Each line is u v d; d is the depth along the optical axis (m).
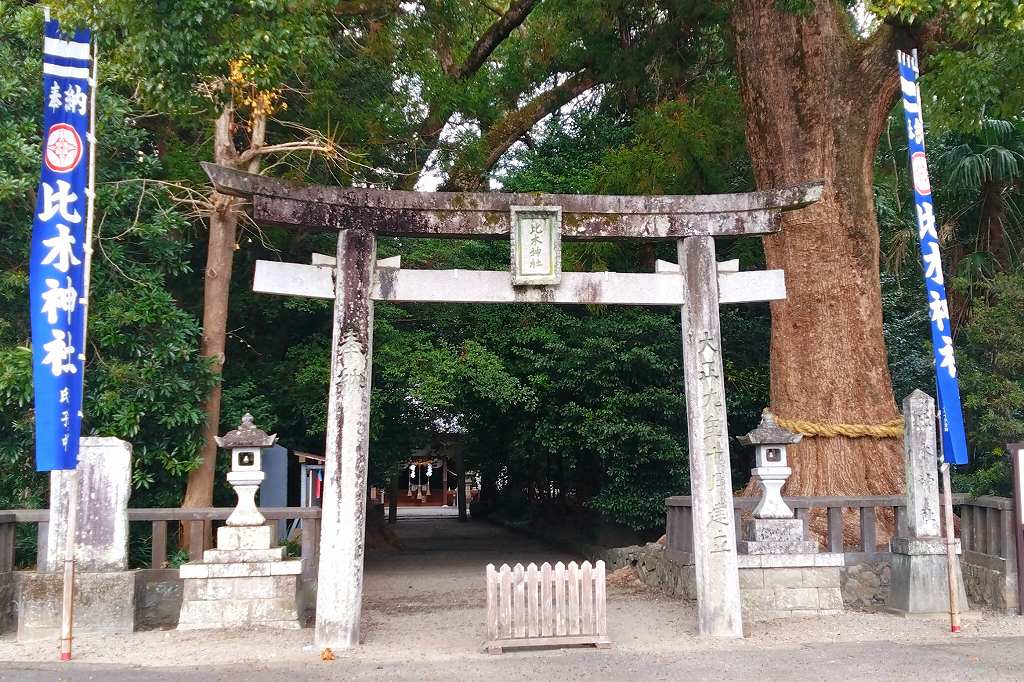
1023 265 13.24
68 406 7.35
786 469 9.57
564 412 15.57
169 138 13.66
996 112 12.11
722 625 8.08
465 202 8.35
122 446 8.77
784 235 12.09
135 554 10.95
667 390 15.20
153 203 12.01
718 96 16.06
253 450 8.94
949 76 10.34
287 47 9.23
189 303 14.27
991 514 9.44
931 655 7.21
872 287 11.87
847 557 9.87
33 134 10.66
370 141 14.69
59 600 8.31
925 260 8.51
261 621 8.60
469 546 20.83
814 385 11.55
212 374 11.51
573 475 20.23
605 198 8.56
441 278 8.21
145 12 8.68
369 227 8.15
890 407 11.54
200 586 8.62
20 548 10.28
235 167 11.77
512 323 16.38
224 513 9.30
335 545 7.78
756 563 9.20
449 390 14.61
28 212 10.73
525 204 8.39
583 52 19.09
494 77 20.38
